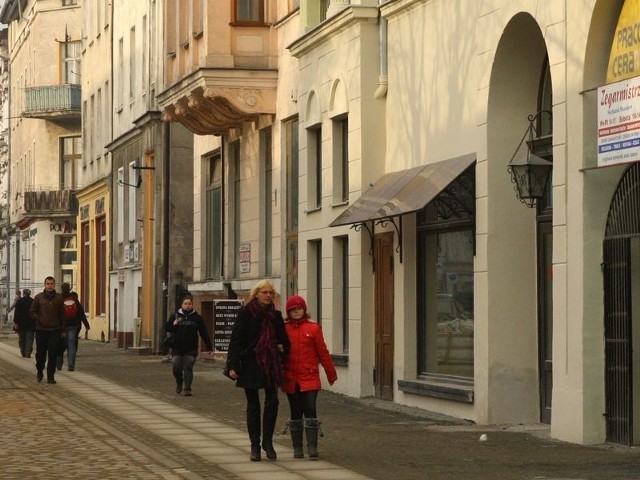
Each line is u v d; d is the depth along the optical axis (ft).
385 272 134.72
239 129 191.21
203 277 211.82
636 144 87.04
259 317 86.17
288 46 159.63
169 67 195.11
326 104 148.87
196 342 142.72
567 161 95.71
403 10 130.93
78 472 79.36
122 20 283.59
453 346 121.39
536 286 109.50
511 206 109.50
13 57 465.47
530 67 109.09
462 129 117.08
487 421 108.78
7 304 383.24
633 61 89.30
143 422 111.45
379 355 136.26
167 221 233.96
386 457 86.94
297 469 81.25
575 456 86.17
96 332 318.45
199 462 84.69
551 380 107.65
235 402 132.87
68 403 130.11
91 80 329.11
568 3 95.81
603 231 93.66
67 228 385.29
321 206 151.74
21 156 433.48
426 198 114.11
